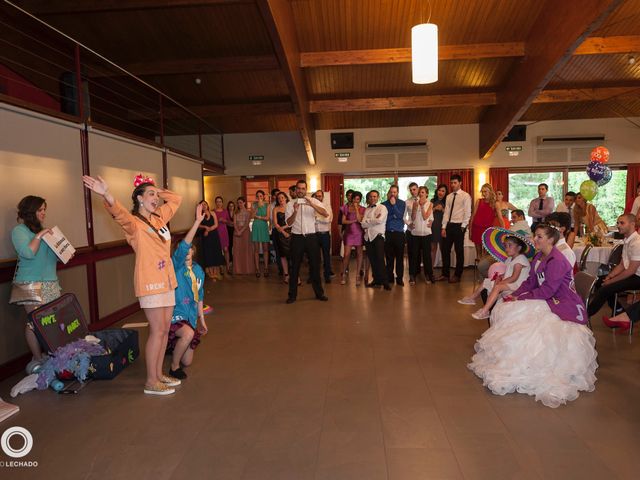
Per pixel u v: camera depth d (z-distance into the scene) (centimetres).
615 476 198
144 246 288
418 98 920
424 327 448
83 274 448
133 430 251
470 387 300
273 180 1115
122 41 714
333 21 705
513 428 243
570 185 1056
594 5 532
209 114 947
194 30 702
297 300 591
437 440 232
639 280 404
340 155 1092
